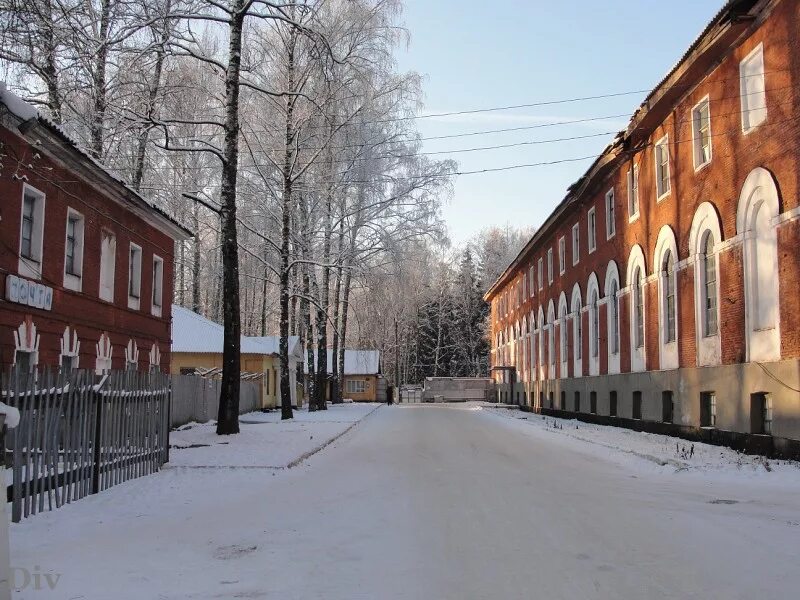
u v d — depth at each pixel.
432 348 93.19
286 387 30.31
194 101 23.69
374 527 8.30
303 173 30.25
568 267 35.38
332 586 5.89
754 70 16.48
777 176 15.34
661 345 22.14
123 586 5.87
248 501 10.23
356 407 48.09
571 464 15.00
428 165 32.69
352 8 27.58
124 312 21.55
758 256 16.41
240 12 19.45
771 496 10.76
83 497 10.34
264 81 27.78
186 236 26.14
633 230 25.16
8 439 8.46
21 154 14.75
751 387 16.23
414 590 5.77
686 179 20.23
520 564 6.59
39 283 16.38
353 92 28.77
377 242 33.75
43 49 11.95
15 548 7.25
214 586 5.88
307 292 39.59
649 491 11.21
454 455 16.73
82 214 18.58
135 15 16.09
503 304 60.34
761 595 5.61
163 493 10.88
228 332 19.83
